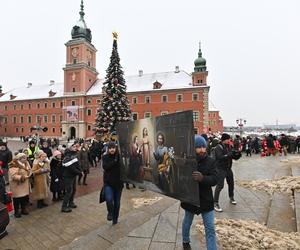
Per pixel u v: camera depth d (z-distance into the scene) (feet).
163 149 13.47
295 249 13.24
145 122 15.23
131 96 199.62
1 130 250.16
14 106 246.06
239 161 54.24
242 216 19.17
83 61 214.69
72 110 212.02
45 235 17.99
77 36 219.20
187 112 11.37
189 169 11.46
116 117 105.50
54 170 27.25
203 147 12.00
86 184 36.04
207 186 11.93
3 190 20.48
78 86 214.07
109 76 108.68
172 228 16.87
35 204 26.14
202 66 187.01
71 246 14.89
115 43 110.93
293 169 37.63
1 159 31.04
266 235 15.03
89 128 209.36
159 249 13.93
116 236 15.97
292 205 21.40
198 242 14.55
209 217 11.93
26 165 23.13
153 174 14.62
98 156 61.36
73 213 22.79
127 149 17.37
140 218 19.21
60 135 221.66
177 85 193.88
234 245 13.93
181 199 12.17
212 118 280.72
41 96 240.73
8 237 17.71
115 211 18.17
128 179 17.24
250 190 27.50
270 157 63.05
